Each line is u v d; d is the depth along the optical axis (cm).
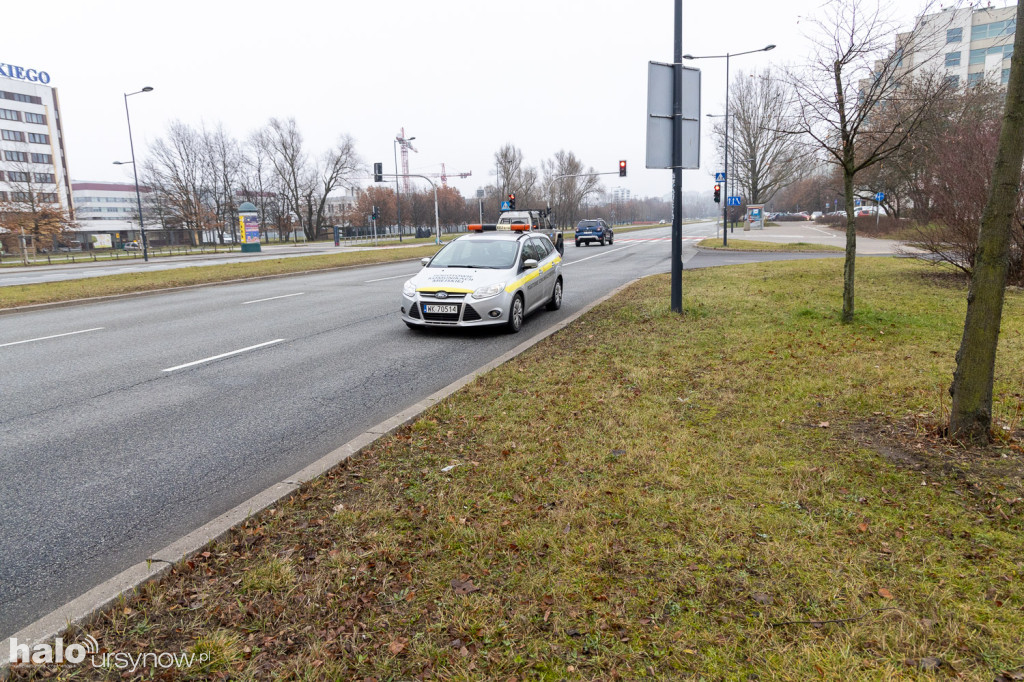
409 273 2144
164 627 255
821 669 222
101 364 764
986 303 400
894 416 479
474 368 733
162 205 7594
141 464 452
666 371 638
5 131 8631
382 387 652
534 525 327
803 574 279
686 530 318
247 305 1308
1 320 1161
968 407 411
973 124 1209
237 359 786
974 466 382
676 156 966
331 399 610
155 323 1079
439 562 296
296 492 380
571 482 378
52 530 355
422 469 408
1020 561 283
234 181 7919
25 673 230
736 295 1181
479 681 221
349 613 261
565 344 809
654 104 942
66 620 259
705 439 442
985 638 236
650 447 429
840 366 634
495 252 1024
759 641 237
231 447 485
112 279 1884
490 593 272
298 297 1442
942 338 752
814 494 354
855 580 272
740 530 316
